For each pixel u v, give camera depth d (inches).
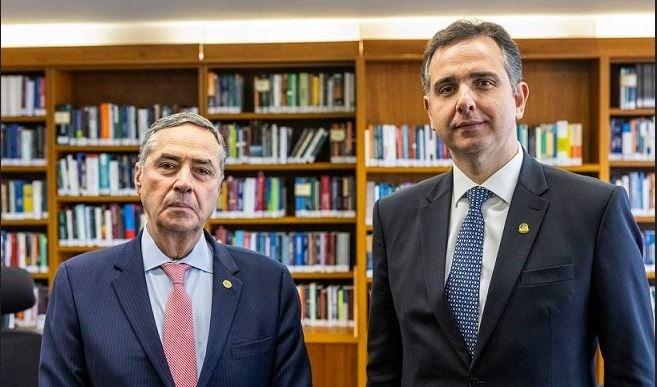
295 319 72.4
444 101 61.1
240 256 73.7
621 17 181.8
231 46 179.3
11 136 186.5
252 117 182.9
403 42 177.3
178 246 68.7
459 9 173.5
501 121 59.6
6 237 187.9
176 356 65.4
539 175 63.1
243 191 185.0
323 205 183.3
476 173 62.8
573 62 187.2
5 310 103.0
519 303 58.2
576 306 57.7
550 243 59.0
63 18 179.6
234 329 67.8
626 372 57.7
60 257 189.6
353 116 182.9
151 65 182.9
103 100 197.3
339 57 178.2
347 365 174.4
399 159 180.4
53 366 65.1
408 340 64.4
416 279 64.1
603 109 176.2
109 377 63.6
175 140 67.2
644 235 179.0
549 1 165.6
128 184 186.2
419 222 66.4
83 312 66.1
